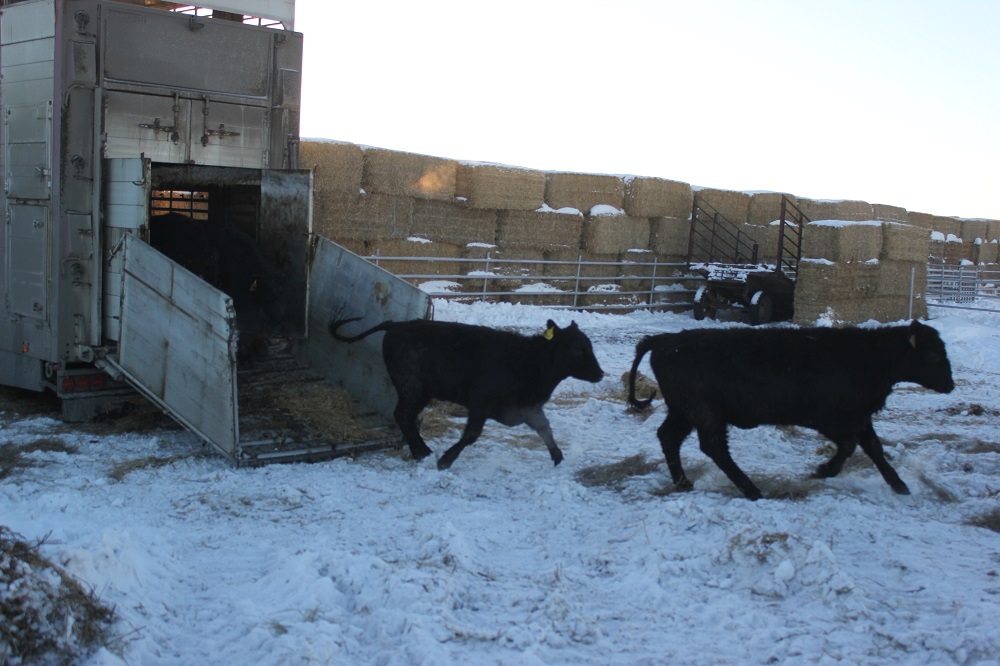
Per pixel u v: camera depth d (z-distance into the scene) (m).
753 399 6.80
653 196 22.08
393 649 4.09
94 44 8.30
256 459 7.33
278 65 9.70
